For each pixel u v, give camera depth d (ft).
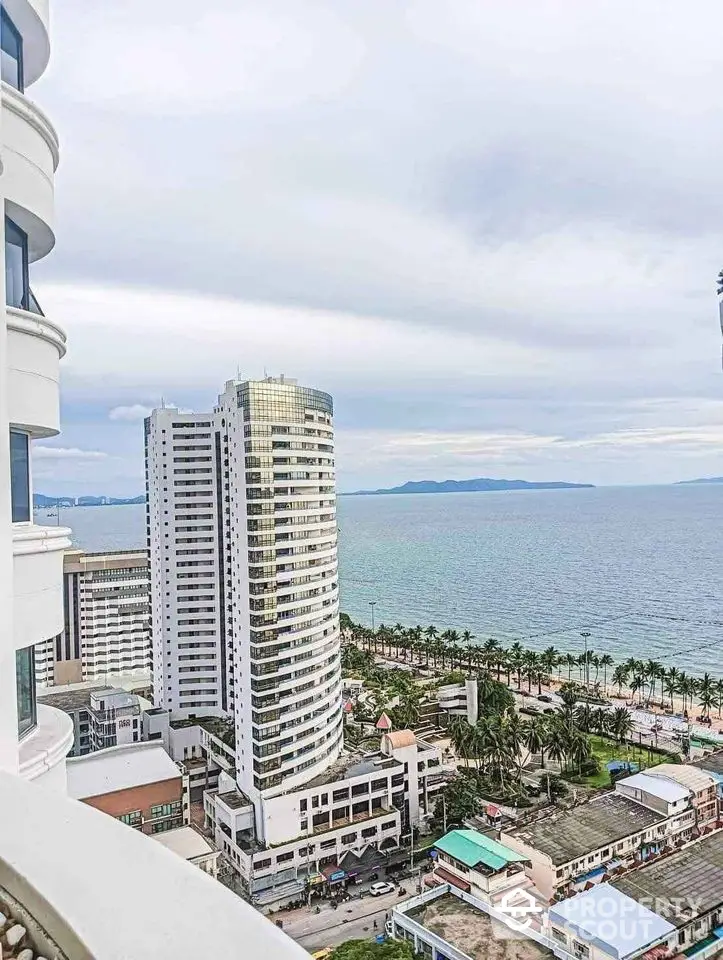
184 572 267.59
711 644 520.83
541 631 594.65
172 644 267.59
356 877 196.13
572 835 163.94
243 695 214.90
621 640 545.85
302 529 219.00
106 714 245.65
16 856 14.52
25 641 36.76
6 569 33.14
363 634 535.19
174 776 173.68
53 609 39.60
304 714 215.72
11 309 35.63
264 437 211.41
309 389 223.30
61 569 40.78
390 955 110.83
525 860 152.25
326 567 227.81
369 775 220.23
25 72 43.75
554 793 239.71
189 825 174.70
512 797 235.61
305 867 199.21
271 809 199.72
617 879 140.36
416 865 201.36
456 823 215.10
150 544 280.51
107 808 163.63
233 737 242.78
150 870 14.15
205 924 12.41
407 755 231.09
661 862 147.84
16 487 38.32
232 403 218.59
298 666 215.10
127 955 11.56
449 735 290.97
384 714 284.00
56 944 12.62
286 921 174.29
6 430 33.40
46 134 39.52
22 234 39.86
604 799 185.88
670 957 119.24
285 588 212.84
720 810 180.75
